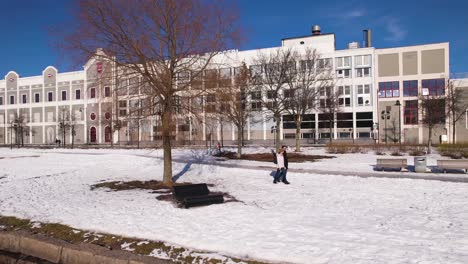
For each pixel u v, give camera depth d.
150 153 34.06
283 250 6.91
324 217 9.56
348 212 10.19
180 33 14.29
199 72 14.88
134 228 8.71
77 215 10.21
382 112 56.06
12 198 13.30
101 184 16.67
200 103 15.31
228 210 10.48
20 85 74.06
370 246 7.00
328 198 12.44
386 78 56.03
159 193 13.93
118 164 25.20
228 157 30.25
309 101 35.72
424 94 52.12
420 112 48.34
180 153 33.69
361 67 56.78
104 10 13.35
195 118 15.34
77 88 68.06
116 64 14.15
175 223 9.08
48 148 48.09
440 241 7.28
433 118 41.41
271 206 11.12
